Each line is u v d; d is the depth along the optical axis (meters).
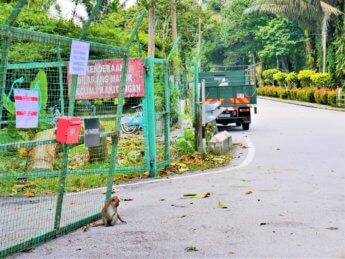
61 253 5.20
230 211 6.89
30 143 5.42
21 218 6.59
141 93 9.88
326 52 44.69
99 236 5.81
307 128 20.72
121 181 9.55
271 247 5.28
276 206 7.16
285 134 18.52
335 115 28.97
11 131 8.88
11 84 8.83
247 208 7.06
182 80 16.03
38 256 5.10
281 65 66.12
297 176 9.72
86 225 6.29
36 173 8.71
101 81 9.15
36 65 8.77
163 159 11.16
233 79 23.52
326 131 19.19
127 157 10.71
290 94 49.69
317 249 5.19
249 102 20.66
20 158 9.13
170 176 10.04
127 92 9.90
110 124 9.78
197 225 6.20
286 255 5.02
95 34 13.46
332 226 6.07
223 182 9.20
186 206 7.26
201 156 12.27
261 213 6.75
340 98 36.19
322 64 46.72
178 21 33.59
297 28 59.41
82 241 5.62
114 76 9.13
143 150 10.96
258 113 32.06
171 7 24.77
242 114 20.72
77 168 9.41
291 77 51.50
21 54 8.73
